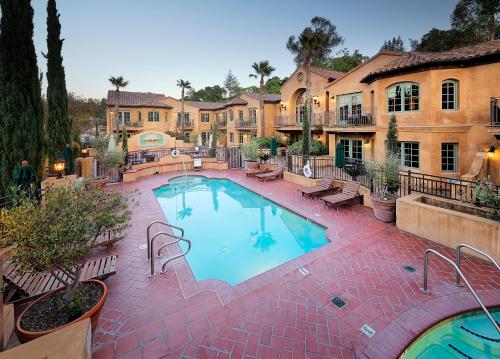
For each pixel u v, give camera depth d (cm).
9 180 1034
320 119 2333
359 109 1881
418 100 1386
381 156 1538
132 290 561
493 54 1162
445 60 1245
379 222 948
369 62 1797
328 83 2306
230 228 1052
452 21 3462
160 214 1100
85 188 530
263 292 547
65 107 1716
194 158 2261
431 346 438
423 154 1367
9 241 389
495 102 1116
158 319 469
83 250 421
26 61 1070
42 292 485
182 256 723
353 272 619
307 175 1542
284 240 938
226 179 1897
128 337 426
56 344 249
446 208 800
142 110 4106
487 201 671
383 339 416
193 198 1501
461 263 639
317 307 497
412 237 807
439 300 504
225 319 468
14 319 446
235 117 3800
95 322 415
